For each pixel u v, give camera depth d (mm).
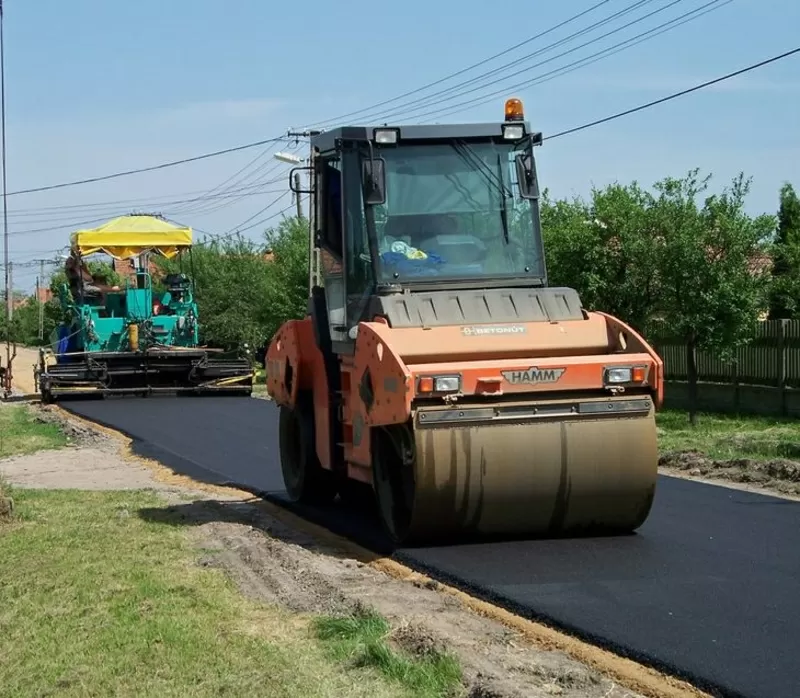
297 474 14141
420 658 8523
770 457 16234
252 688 8188
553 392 11141
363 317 11922
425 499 10938
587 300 22859
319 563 10977
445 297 11555
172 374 31156
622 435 11188
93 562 11109
